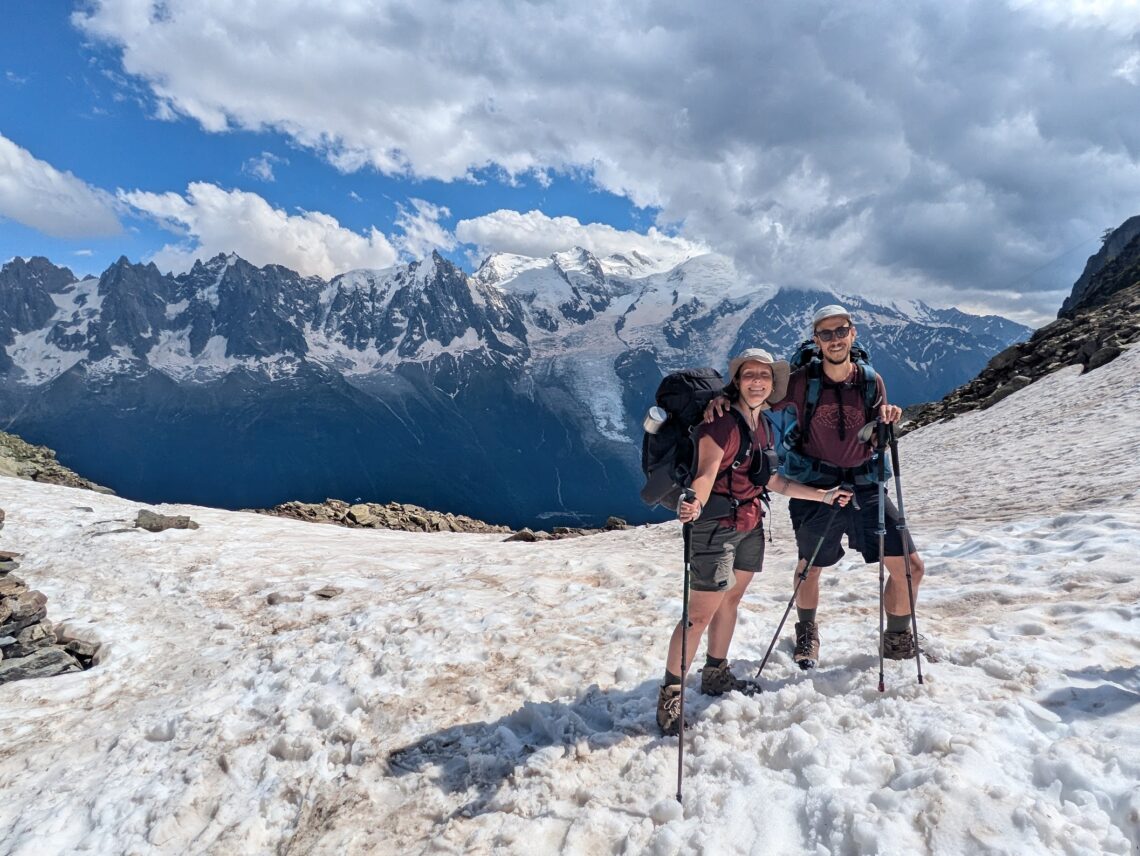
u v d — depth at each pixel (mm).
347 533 21875
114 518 20906
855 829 3521
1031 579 6980
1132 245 64750
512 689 6582
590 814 4367
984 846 3260
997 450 19703
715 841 3799
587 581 10328
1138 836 3189
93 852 5684
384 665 7758
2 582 12000
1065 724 4133
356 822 5098
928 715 4492
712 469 4527
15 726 8766
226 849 5266
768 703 5094
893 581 5363
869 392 5188
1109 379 22062
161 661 10602
